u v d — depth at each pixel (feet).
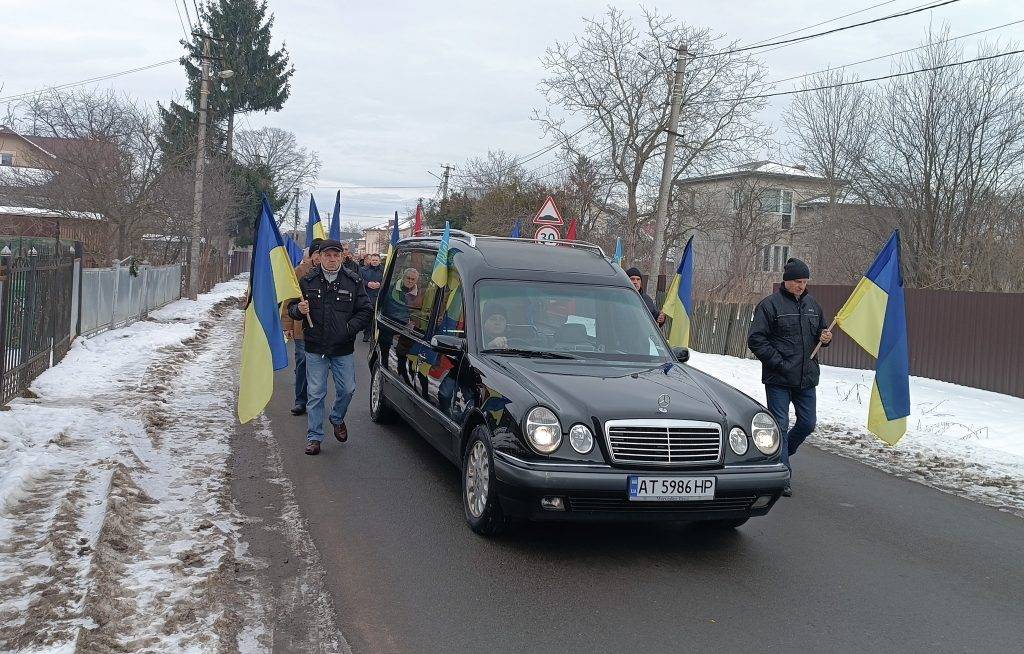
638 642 13.62
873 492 24.58
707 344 67.26
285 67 168.14
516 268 22.62
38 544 15.71
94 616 12.81
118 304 56.08
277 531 18.11
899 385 25.68
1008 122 74.08
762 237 123.13
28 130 96.63
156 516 18.04
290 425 28.89
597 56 107.24
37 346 32.78
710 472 16.96
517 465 16.60
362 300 25.29
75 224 91.76
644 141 106.63
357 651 12.89
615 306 22.40
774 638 14.02
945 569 17.92
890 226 82.07
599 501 16.58
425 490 21.58
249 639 13.07
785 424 23.04
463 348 20.42
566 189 112.37
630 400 17.37
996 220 70.03
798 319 22.88
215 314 80.18
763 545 18.88
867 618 15.03
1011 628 14.87
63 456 21.62
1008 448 31.96
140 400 30.27
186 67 157.28
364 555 16.94
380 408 29.04
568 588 15.71
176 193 96.27
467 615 14.35
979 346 47.24
